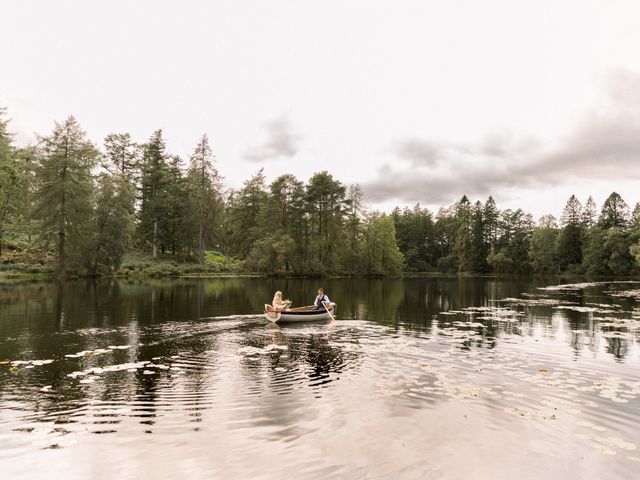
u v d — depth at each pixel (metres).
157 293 30.39
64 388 8.65
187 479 5.07
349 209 66.44
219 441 6.15
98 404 7.73
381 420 6.96
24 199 49.00
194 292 31.97
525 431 6.54
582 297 32.25
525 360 11.27
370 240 69.88
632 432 6.52
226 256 80.44
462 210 111.44
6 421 6.89
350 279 62.41
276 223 64.56
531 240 96.00
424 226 121.00
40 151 42.62
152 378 9.42
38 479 5.09
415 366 10.57
